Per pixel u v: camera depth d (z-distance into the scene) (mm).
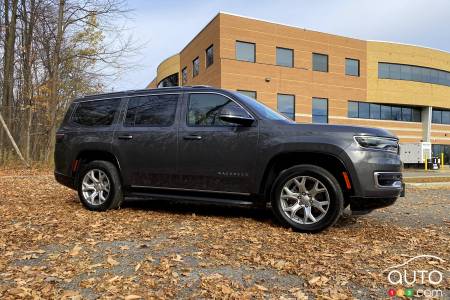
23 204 7309
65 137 6934
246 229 5215
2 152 17984
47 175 13828
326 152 5000
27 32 20406
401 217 6531
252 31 27500
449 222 6180
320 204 5008
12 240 4711
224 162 5527
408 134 37094
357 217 6379
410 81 35750
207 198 5727
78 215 6145
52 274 3570
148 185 6152
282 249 4332
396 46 34750
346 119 32156
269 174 5367
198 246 4434
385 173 4945
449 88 38969
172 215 6141
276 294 3162
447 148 40281
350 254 4195
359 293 3215
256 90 27609
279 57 28781
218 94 5828
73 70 20156
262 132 5355
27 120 20172
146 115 6309
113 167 6449
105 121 6672
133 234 4977
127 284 3340
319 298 3092
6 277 3516
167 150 5930
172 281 3410
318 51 30484
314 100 30422
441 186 12148
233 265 3820
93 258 4039
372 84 33625
